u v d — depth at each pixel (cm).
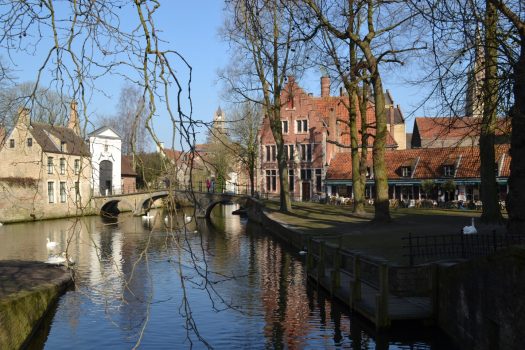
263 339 1110
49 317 1285
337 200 4062
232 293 1512
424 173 3719
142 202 4666
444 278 1058
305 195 4734
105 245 2609
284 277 1736
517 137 1234
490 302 826
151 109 399
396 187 3875
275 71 2908
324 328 1178
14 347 1002
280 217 2986
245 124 3953
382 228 2003
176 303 1410
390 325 1080
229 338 1119
